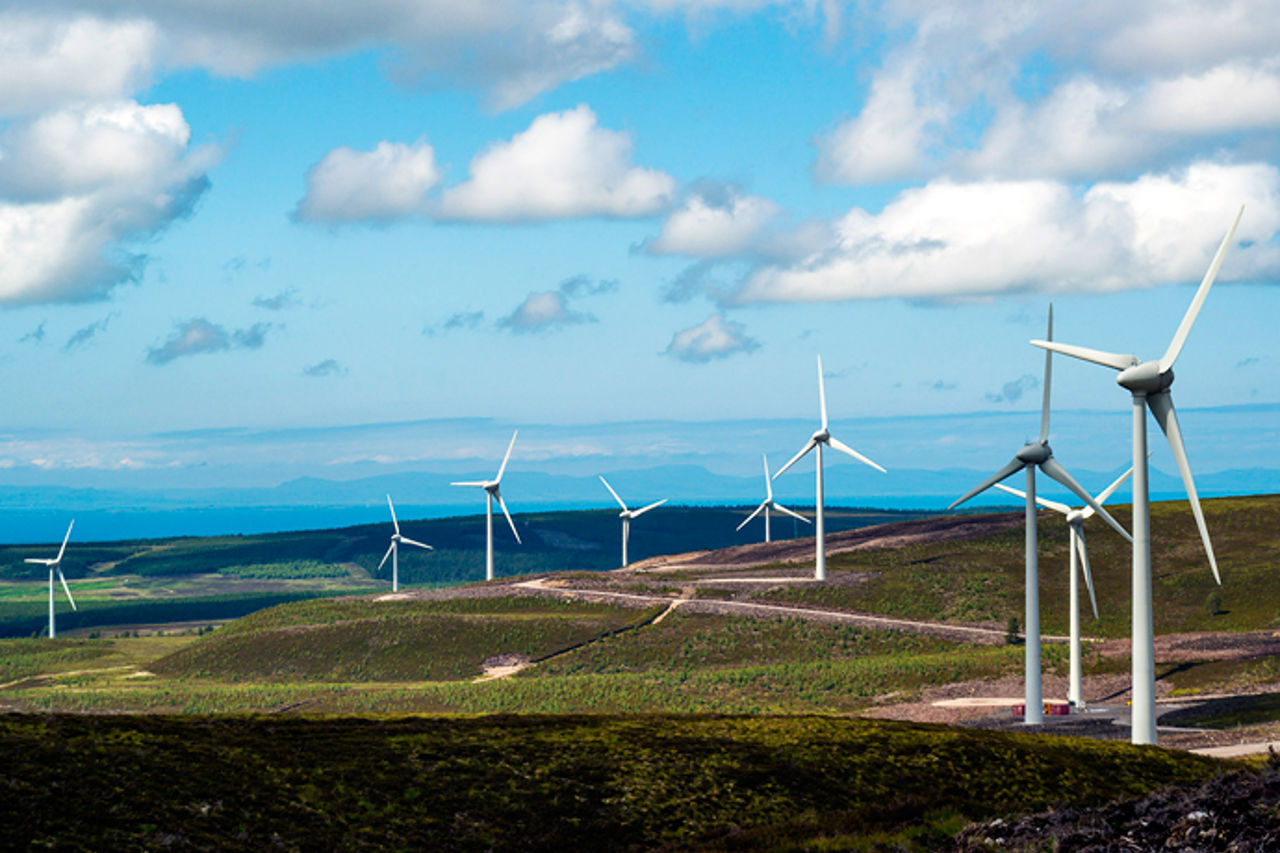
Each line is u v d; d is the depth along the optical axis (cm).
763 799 4150
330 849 3303
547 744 4538
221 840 3200
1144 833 2908
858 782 4397
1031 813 3628
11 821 3036
